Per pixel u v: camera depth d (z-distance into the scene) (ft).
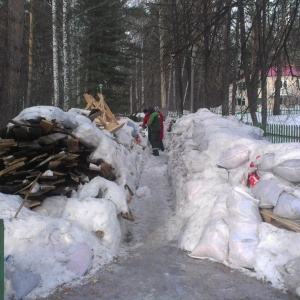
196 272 13.07
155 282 12.42
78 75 89.56
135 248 15.69
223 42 30.01
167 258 14.38
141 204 22.88
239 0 22.29
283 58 23.38
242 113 23.97
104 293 11.71
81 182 16.97
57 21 71.46
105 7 78.43
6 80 26.40
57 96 66.49
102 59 88.07
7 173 14.88
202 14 23.04
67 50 67.10
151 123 42.39
